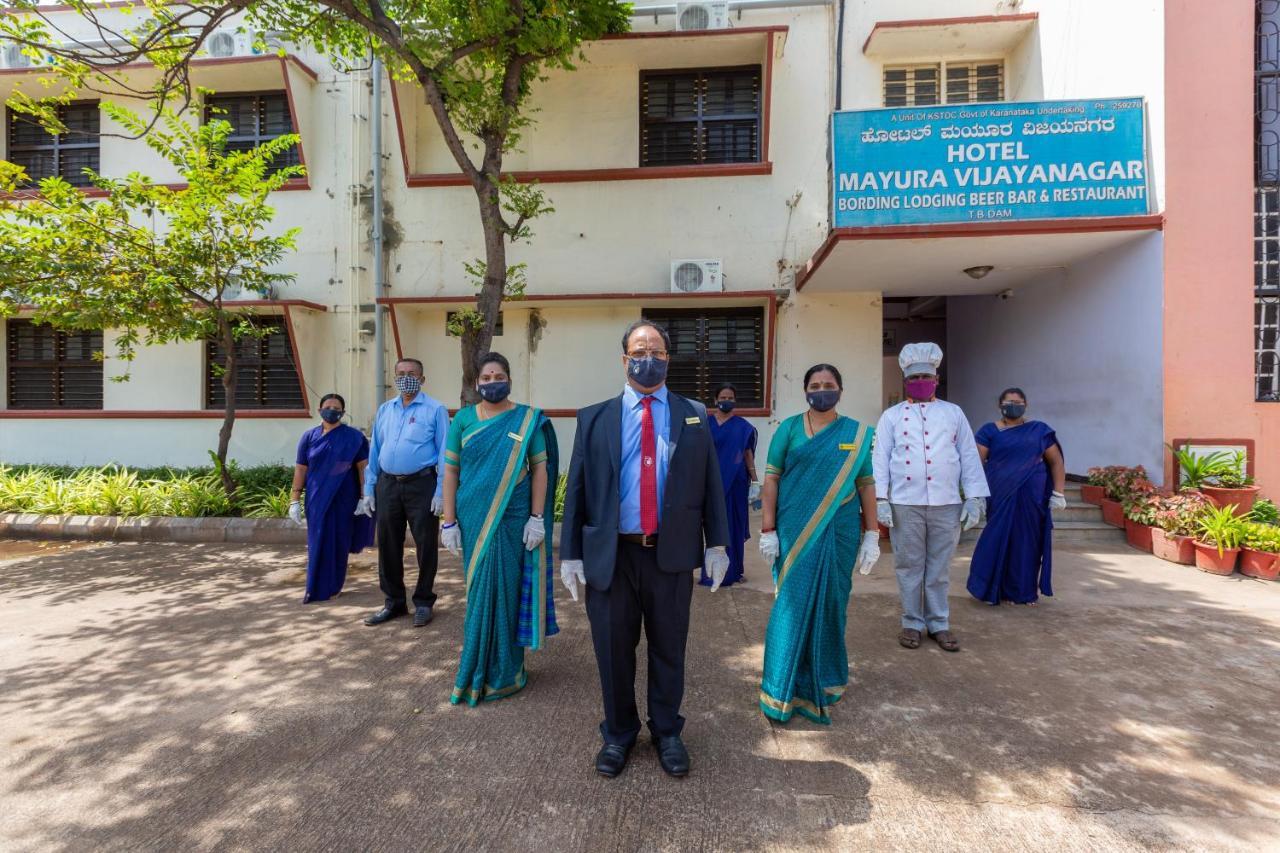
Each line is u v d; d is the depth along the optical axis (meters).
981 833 2.28
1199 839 2.24
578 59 8.59
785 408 8.63
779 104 8.59
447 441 3.53
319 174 9.20
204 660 3.84
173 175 9.44
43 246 6.54
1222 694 3.36
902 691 3.41
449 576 5.71
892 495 4.12
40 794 2.53
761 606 4.87
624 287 8.72
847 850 2.20
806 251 8.58
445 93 6.44
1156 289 6.58
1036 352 8.76
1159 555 6.14
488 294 6.48
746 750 2.84
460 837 2.26
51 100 7.12
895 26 8.23
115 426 9.40
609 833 2.29
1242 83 6.45
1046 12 7.97
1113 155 6.62
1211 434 6.51
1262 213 6.78
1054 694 3.37
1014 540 4.73
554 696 3.38
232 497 7.63
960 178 6.67
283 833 2.29
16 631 4.33
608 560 2.58
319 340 9.19
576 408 8.82
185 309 7.20
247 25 8.93
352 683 3.53
